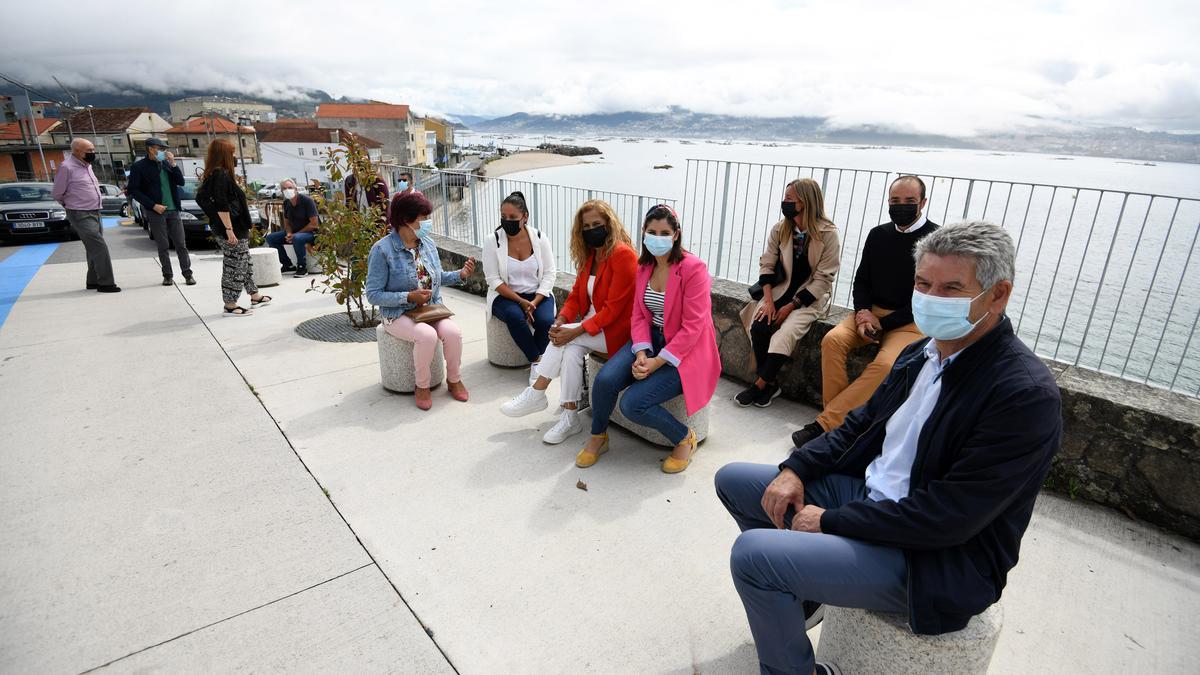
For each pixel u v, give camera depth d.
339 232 5.29
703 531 2.73
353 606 2.23
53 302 6.59
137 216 14.64
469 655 2.03
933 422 1.59
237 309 6.16
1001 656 2.06
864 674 1.74
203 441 3.46
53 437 3.47
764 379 3.98
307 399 4.07
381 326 4.09
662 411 3.15
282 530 2.67
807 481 1.98
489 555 2.53
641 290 3.27
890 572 1.59
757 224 4.66
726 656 2.05
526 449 3.46
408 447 3.45
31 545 2.53
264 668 1.96
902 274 3.46
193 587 2.31
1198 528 2.67
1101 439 2.88
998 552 1.52
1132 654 2.08
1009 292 1.51
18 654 1.99
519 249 4.41
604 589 2.35
